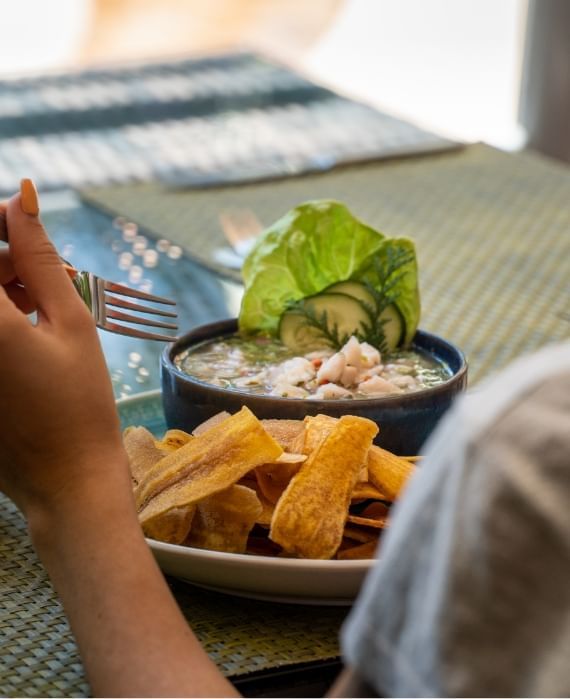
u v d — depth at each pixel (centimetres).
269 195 140
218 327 86
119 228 127
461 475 50
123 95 179
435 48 419
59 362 62
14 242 64
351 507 69
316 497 65
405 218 132
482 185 145
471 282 112
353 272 85
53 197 138
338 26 432
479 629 50
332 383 77
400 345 84
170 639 58
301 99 179
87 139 160
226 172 147
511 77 385
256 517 66
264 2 411
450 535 50
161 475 67
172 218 131
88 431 62
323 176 148
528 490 49
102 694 58
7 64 371
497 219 132
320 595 66
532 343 98
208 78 188
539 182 146
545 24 263
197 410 76
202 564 65
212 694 57
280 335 85
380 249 84
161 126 166
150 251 119
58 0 433
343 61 402
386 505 69
